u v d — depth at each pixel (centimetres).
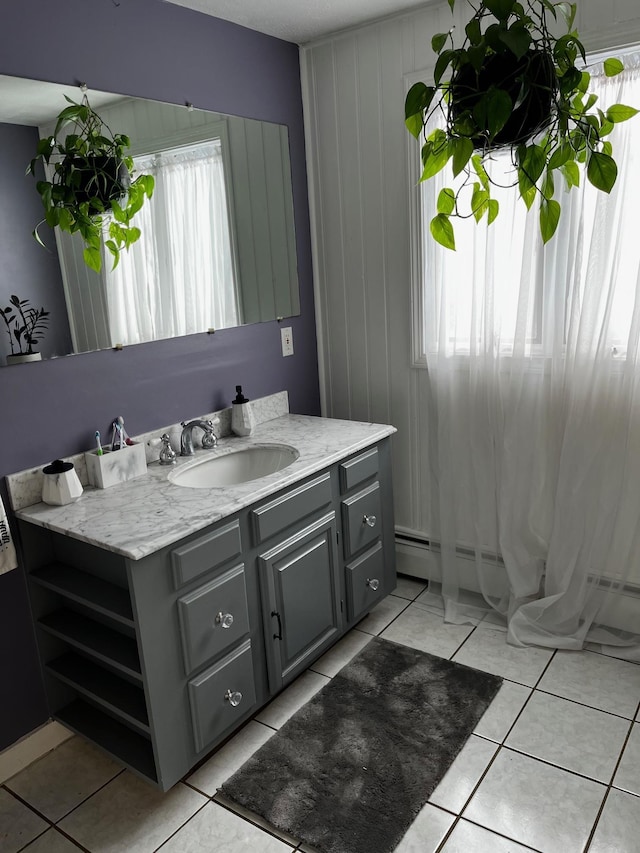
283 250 281
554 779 188
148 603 170
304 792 188
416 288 271
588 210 221
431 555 286
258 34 258
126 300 217
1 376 186
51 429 200
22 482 194
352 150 276
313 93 281
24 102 184
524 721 212
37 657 208
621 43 207
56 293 196
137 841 178
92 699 202
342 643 260
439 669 239
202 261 242
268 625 208
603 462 232
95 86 202
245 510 196
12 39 181
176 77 227
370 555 258
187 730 186
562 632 250
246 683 203
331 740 207
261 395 279
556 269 230
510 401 245
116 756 194
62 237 196
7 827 185
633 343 218
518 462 249
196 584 183
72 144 196
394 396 292
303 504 218
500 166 234
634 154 212
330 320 303
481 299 248
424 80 249
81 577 196
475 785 188
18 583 200
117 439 214
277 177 274
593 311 222
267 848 173
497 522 263
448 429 264
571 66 142
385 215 273
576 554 241
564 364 236
